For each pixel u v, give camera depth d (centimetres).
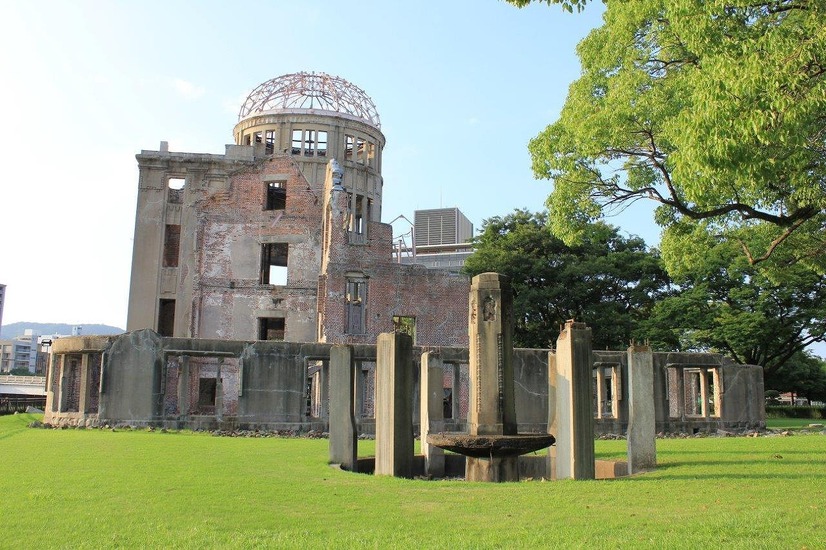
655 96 1884
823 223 2078
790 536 734
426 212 8488
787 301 3806
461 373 3206
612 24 2081
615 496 1000
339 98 5019
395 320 3694
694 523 806
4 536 759
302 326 4122
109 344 2558
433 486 1116
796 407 4809
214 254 4150
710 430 2838
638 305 4491
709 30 1307
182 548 711
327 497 1006
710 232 2230
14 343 13638
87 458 1450
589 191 2264
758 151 1197
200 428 2522
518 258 4366
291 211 4209
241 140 4938
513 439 1276
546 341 4347
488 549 705
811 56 1112
